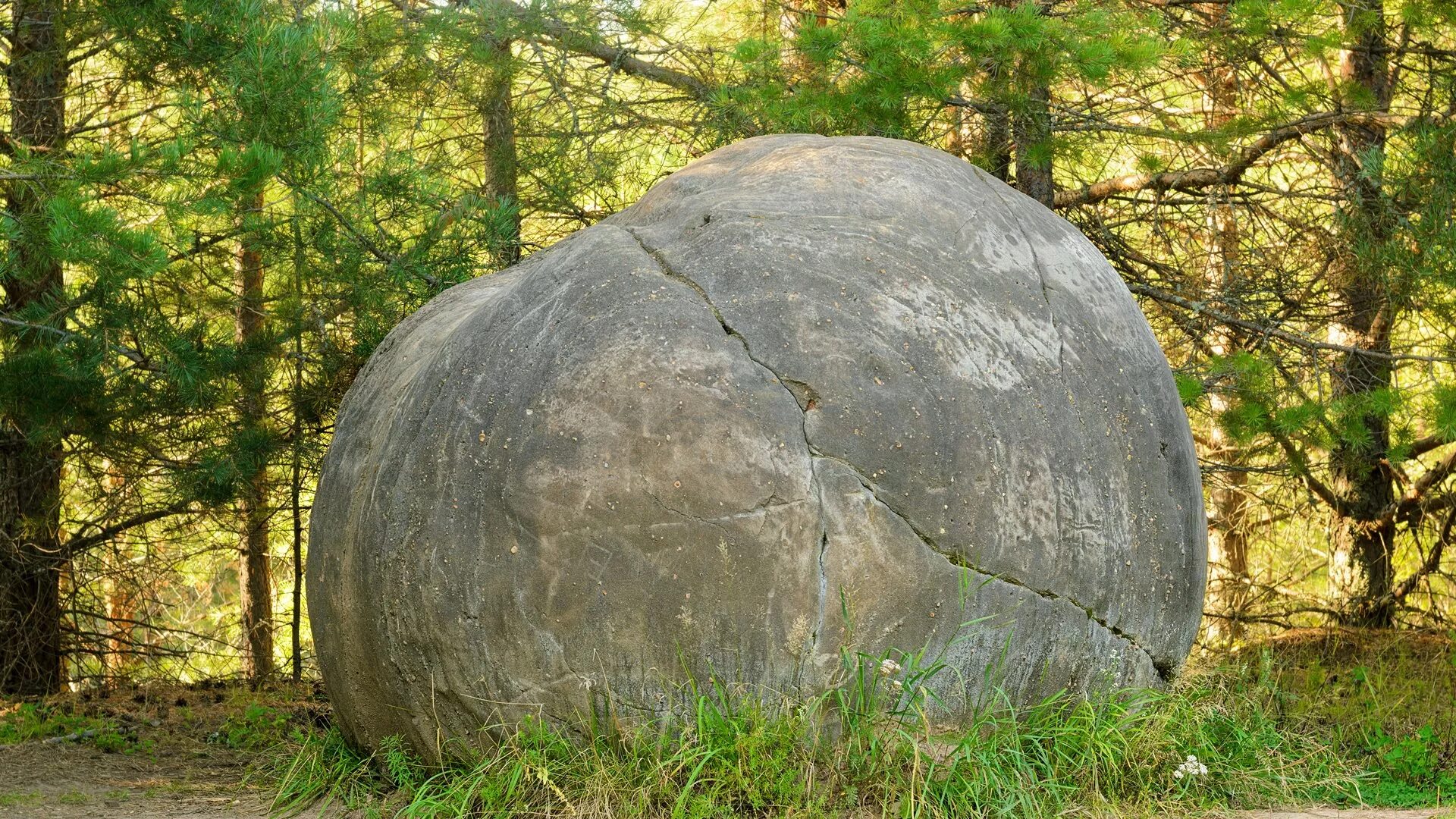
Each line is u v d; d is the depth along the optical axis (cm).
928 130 966
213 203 661
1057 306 485
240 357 859
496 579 425
